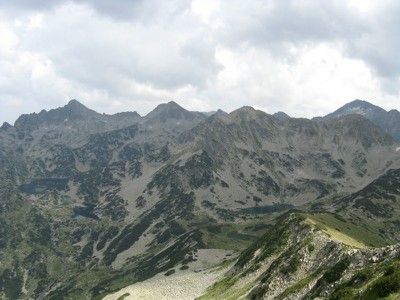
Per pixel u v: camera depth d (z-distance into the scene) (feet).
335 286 283.59
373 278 240.32
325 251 364.99
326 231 455.22
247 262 492.54
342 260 299.38
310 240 393.91
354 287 245.45
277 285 357.61
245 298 377.91
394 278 210.59
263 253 472.03
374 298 212.02
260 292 361.30
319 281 301.63
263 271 442.50
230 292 430.20
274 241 483.51
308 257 372.38
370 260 284.20
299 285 325.42
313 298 290.97
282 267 375.86
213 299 435.12
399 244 279.90
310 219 494.18
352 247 344.49
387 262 249.14
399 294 201.46
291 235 466.70
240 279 450.71
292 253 394.52
